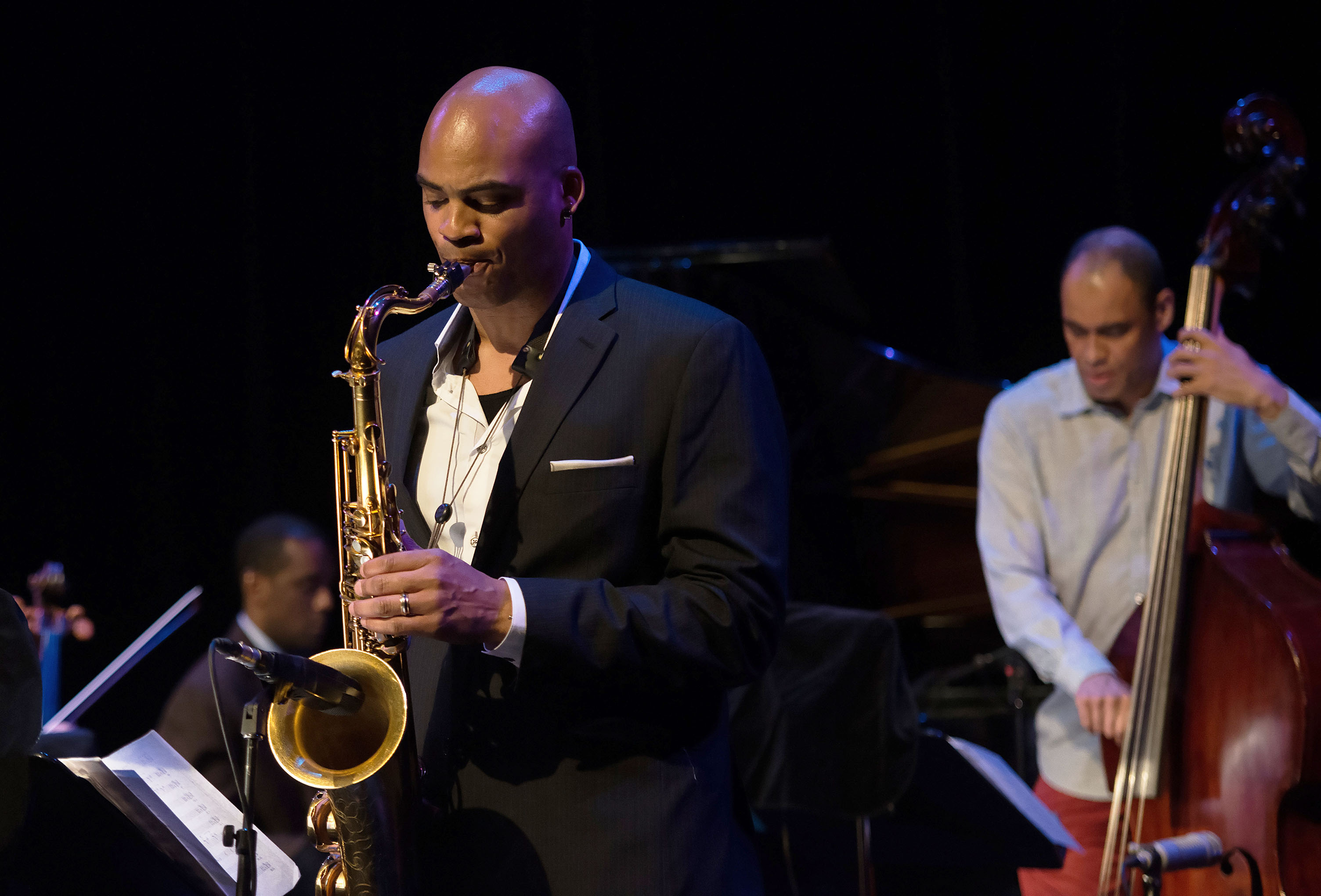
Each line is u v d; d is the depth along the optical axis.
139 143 10.64
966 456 9.60
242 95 10.77
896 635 6.72
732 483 3.30
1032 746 8.69
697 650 3.15
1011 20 11.94
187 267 10.82
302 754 3.05
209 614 10.71
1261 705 4.62
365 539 3.36
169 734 6.10
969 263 12.07
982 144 12.03
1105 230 5.82
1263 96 5.28
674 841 3.20
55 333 10.60
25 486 10.57
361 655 3.10
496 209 3.24
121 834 3.60
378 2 10.98
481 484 3.46
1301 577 4.78
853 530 9.83
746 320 9.46
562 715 3.26
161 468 10.73
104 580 10.69
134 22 10.59
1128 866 4.31
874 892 7.60
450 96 3.31
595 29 11.59
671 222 11.89
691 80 11.93
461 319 3.71
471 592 3.00
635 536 3.33
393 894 3.16
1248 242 5.18
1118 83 11.70
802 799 6.70
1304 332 11.24
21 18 10.38
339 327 10.98
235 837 3.24
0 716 4.04
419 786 3.21
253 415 10.77
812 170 12.01
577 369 3.38
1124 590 5.77
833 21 11.99
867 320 9.51
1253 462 5.57
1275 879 4.51
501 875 3.20
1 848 3.66
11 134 10.41
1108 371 5.63
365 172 10.98
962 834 6.07
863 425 9.65
